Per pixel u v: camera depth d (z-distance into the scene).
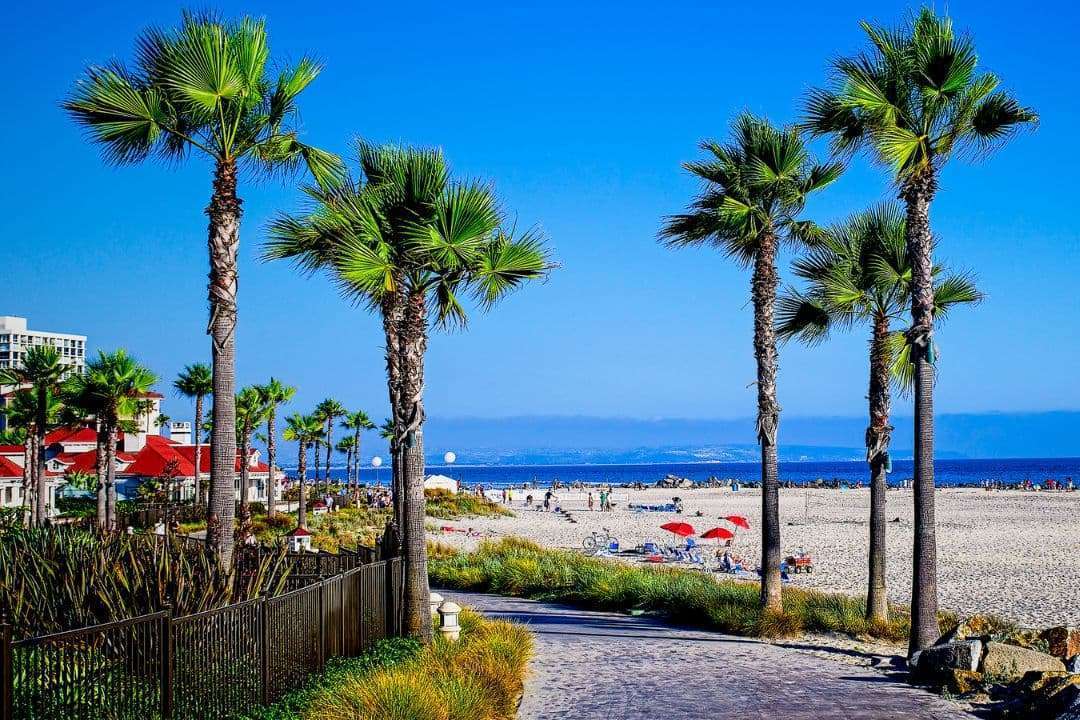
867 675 13.01
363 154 14.92
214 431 14.05
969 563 34.72
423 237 13.59
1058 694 9.49
